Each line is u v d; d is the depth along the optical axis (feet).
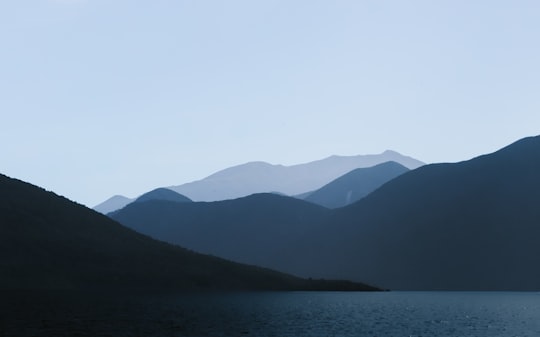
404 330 234.79
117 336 184.96
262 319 271.28
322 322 263.49
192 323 238.07
